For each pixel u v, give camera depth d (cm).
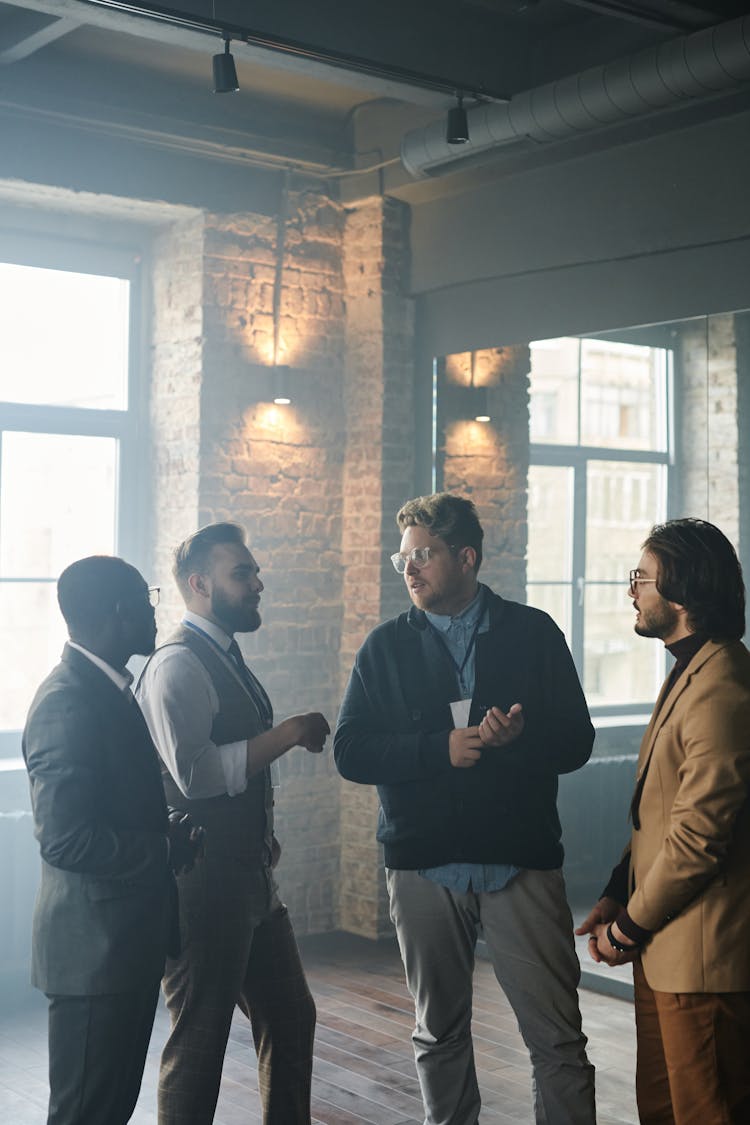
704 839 239
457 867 293
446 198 579
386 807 301
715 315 472
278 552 588
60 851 248
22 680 557
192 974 285
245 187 573
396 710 304
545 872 295
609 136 493
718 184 463
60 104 512
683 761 252
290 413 591
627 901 280
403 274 599
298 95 562
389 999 497
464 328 579
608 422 515
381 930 586
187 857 274
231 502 572
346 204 604
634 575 268
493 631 304
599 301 514
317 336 600
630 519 510
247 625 312
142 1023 260
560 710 301
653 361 498
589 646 527
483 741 279
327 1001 495
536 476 545
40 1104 393
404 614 316
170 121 541
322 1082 409
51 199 539
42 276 560
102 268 577
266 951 304
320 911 598
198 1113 285
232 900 288
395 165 577
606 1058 430
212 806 291
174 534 576
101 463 580
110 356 582
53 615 565
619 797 516
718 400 478
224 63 406
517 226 545
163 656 296
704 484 484
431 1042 303
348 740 301
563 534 536
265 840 300
